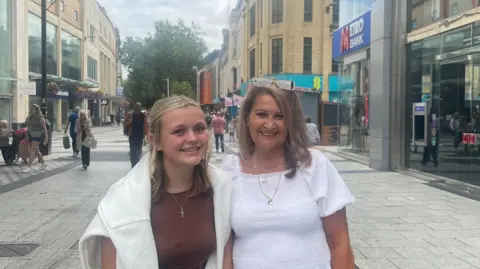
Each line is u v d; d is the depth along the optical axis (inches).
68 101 1507.1
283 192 83.2
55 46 1354.6
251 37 1342.3
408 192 333.7
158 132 75.4
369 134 492.1
